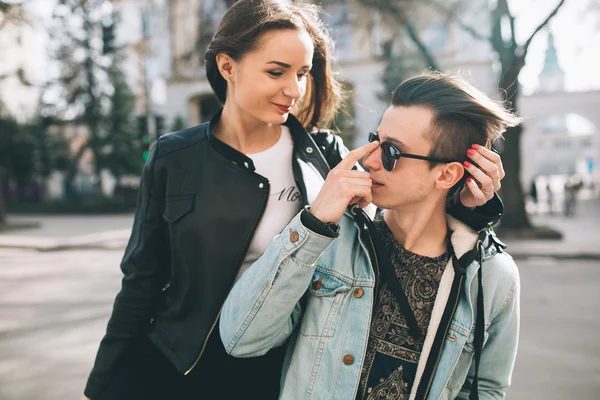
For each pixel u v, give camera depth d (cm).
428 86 114
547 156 7025
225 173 146
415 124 112
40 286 755
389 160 113
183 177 147
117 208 2439
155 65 2723
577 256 992
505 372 128
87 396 149
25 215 2397
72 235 1477
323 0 1197
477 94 114
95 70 2503
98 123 2606
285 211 153
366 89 2314
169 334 146
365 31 1373
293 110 167
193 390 145
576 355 438
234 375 144
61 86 2461
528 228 1275
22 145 2719
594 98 3534
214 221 143
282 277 106
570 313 576
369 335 118
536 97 3666
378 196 117
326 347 117
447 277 118
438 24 2184
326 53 154
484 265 121
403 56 1938
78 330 523
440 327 116
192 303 144
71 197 3225
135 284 150
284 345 148
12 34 1067
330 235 105
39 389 375
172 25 2527
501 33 1204
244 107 137
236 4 136
